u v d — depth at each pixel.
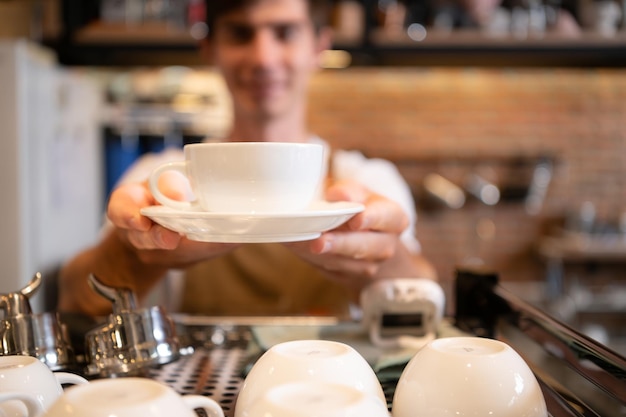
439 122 3.20
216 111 2.53
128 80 2.55
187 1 2.20
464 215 3.23
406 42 2.19
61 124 1.94
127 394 0.35
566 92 3.21
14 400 0.39
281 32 1.30
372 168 1.50
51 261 1.85
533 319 0.58
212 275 1.42
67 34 2.12
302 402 0.35
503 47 2.21
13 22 2.10
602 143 3.23
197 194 0.54
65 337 0.53
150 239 0.56
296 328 0.69
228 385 0.51
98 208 2.40
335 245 0.60
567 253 2.95
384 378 0.52
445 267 3.24
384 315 0.64
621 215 3.24
